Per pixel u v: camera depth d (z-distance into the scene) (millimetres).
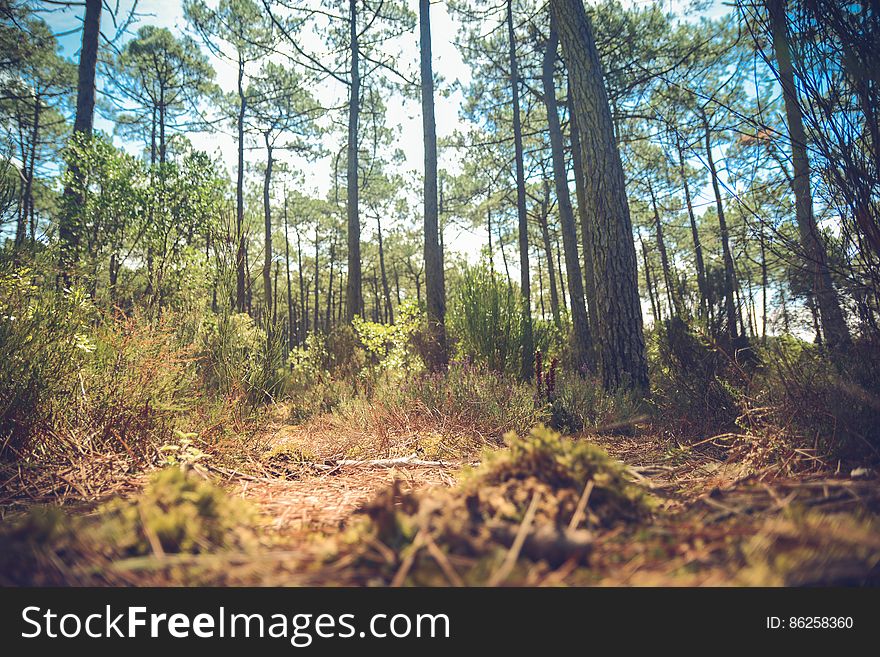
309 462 3598
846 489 1656
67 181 8461
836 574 1026
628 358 6172
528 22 14438
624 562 1227
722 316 5609
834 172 2430
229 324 5887
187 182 9500
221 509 1554
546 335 8844
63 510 2150
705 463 3039
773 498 1683
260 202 30641
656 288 25141
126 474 2879
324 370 9391
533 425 4691
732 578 1062
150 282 7559
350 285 13367
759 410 2990
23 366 3078
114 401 3373
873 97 2295
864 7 2283
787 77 2525
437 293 10352
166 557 1208
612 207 6367
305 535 1663
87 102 8680
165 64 20547
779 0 2520
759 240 2951
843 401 2551
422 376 7152
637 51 12930
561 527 1427
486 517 1479
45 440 3018
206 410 4164
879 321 2559
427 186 10727
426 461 3693
